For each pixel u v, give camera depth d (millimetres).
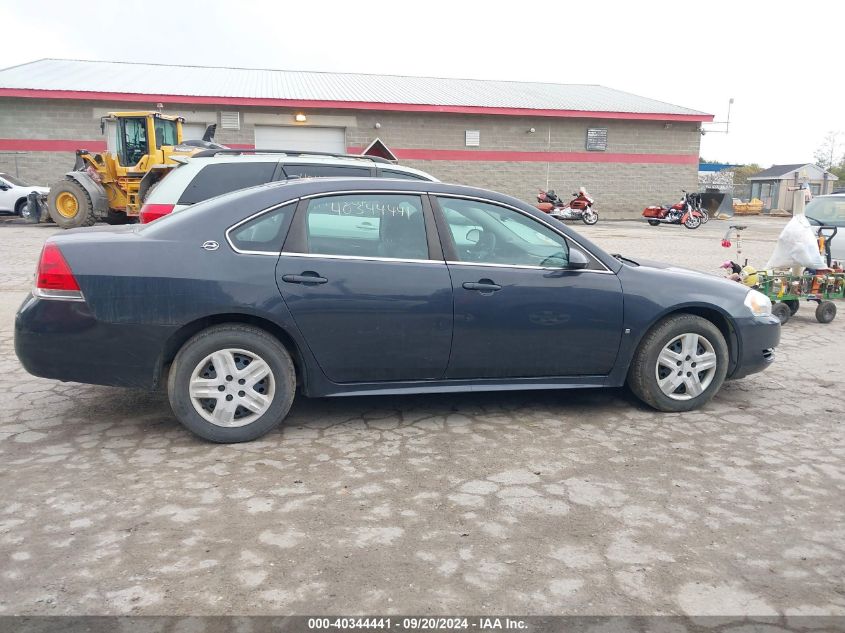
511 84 32812
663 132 29094
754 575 2781
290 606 2510
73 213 17000
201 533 3010
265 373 4039
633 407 4883
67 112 23219
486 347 4312
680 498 3447
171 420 4426
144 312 3832
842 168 64250
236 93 24625
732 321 4781
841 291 8180
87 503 3270
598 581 2711
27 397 4832
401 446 4062
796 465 3893
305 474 3643
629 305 4520
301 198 4141
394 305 4121
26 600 2514
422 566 2787
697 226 25203
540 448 4074
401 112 26109
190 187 7199
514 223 4465
